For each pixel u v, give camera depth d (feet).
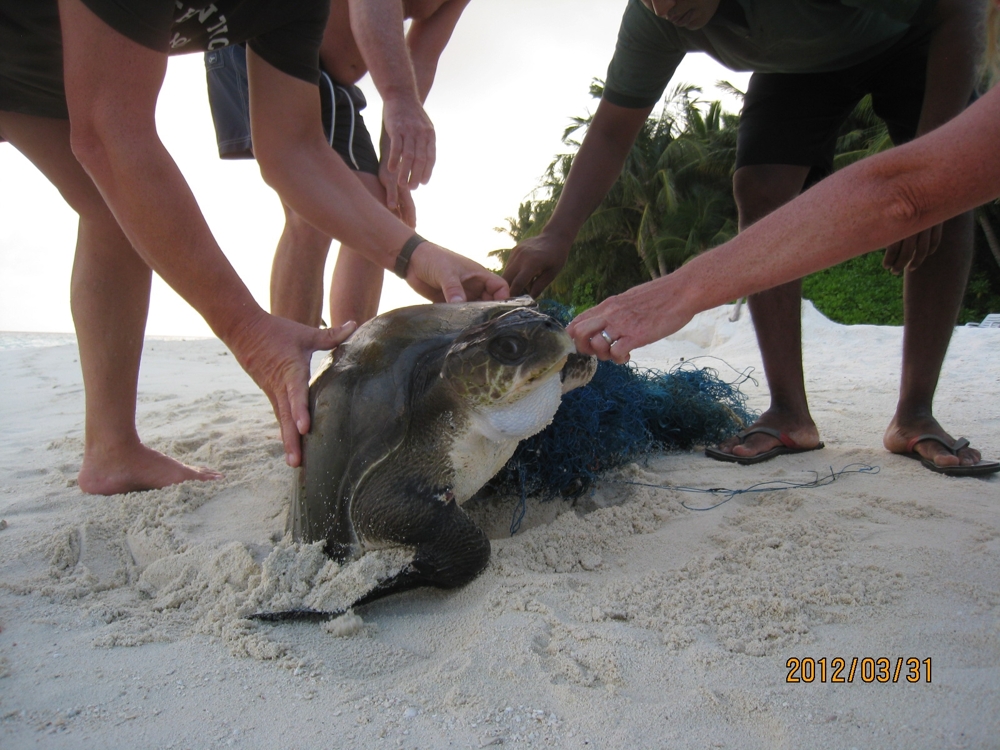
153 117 3.47
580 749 2.50
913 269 4.87
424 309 4.11
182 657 3.06
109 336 4.70
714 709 2.68
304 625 3.26
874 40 4.61
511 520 4.33
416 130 4.88
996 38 3.38
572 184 5.59
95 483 4.81
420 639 3.20
